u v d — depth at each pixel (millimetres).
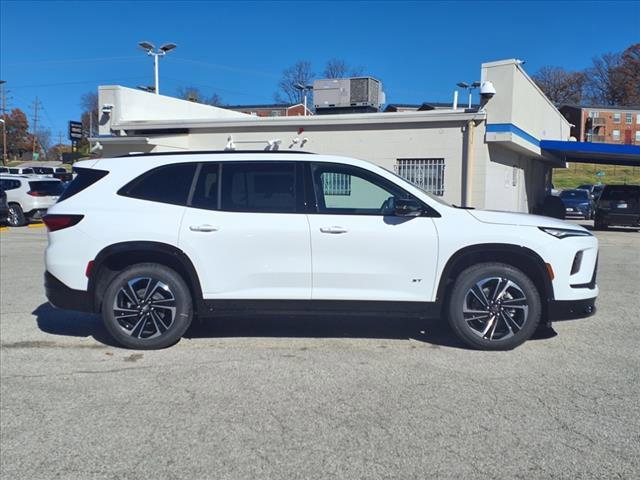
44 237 17391
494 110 16062
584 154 26047
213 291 5805
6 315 7496
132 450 3846
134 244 5785
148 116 20656
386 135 17156
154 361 5617
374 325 6953
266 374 5227
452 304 5812
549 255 5684
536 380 5047
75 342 6281
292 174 5898
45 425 4234
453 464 3631
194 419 4301
